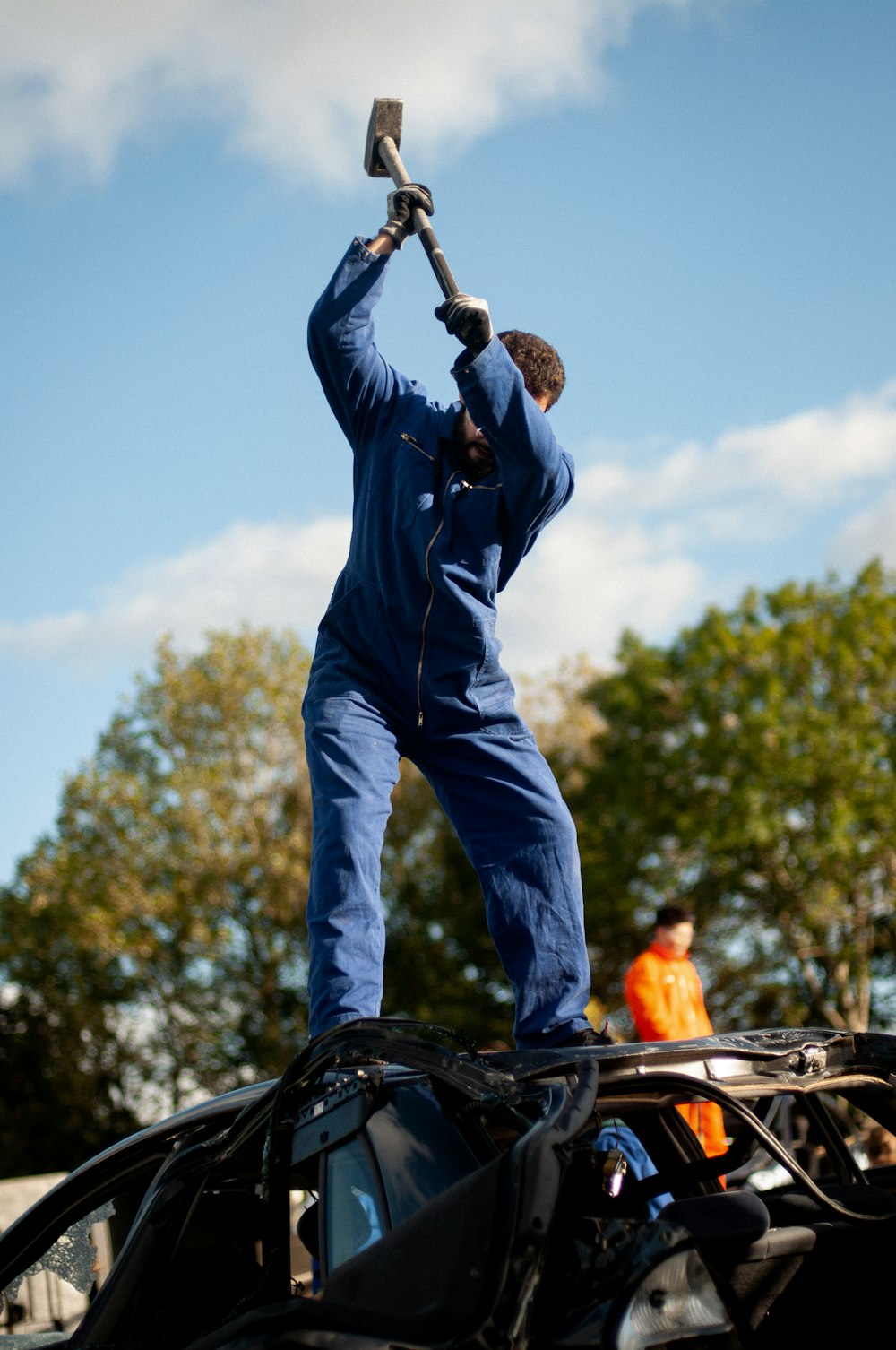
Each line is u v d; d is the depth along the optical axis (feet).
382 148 11.14
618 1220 7.32
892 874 83.15
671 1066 8.13
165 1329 10.07
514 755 10.84
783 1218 8.18
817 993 86.43
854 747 81.25
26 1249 10.96
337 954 10.03
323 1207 8.23
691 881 89.45
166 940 95.55
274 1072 93.25
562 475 10.44
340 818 10.39
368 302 10.82
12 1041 102.42
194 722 95.40
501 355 9.69
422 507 10.52
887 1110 9.20
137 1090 102.01
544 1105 7.10
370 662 10.91
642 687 88.99
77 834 94.99
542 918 10.52
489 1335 6.41
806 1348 8.45
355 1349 6.52
